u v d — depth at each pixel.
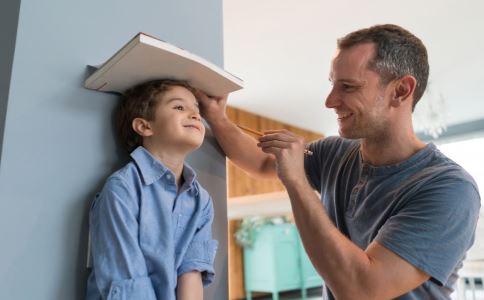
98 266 0.60
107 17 0.76
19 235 0.60
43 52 0.66
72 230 0.65
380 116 0.83
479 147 4.52
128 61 0.65
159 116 0.71
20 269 0.59
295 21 2.27
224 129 0.92
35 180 0.62
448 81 3.26
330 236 0.72
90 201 0.68
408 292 0.77
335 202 0.95
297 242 4.32
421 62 0.87
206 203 0.78
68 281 0.64
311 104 3.85
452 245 0.71
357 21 2.28
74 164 0.67
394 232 0.71
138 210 0.65
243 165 0.96
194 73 0.73
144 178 0.68
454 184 0.75
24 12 0.65
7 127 0.60
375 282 0.68
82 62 0.71
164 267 0.64
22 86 0.63
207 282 0.75
